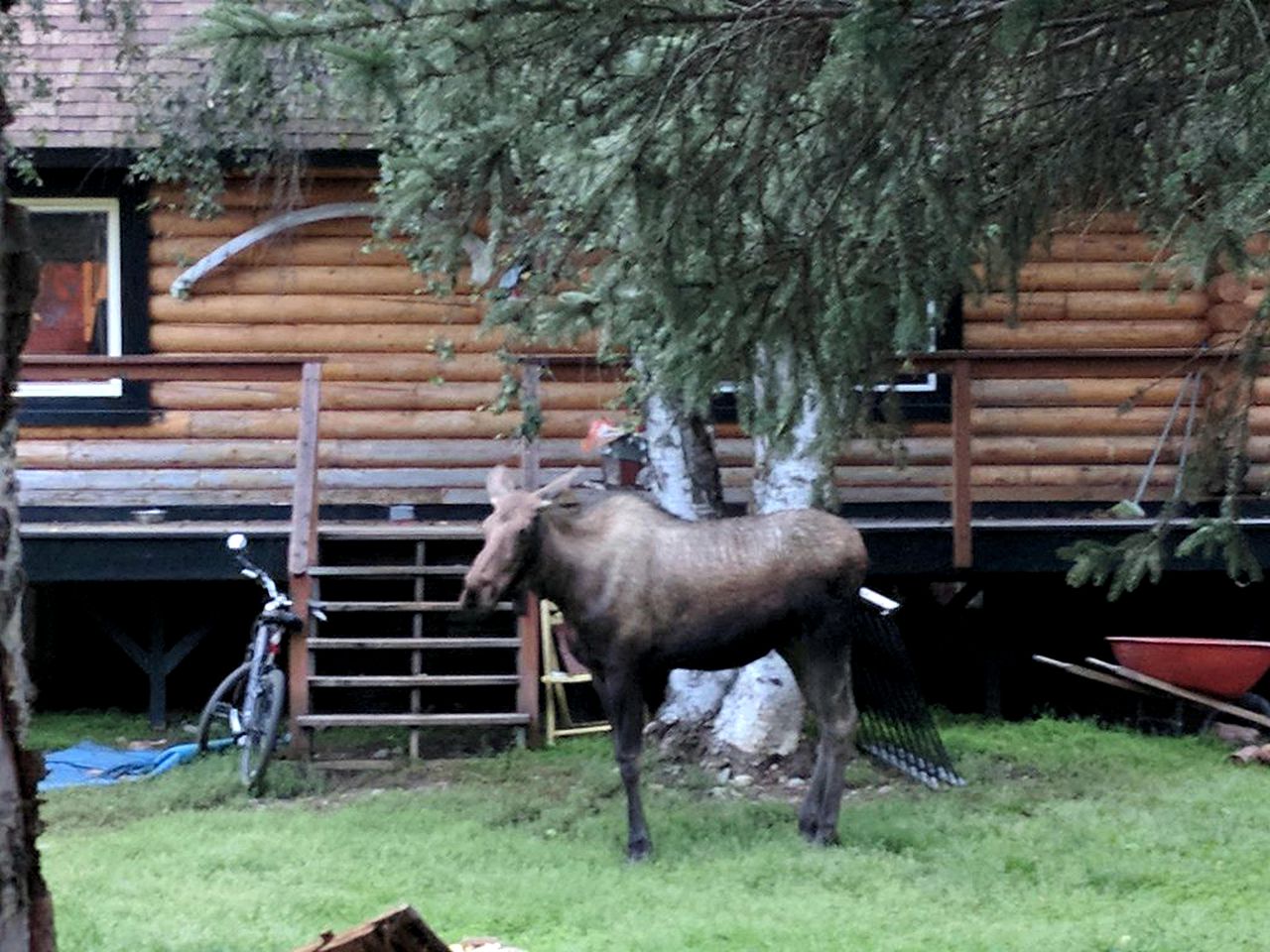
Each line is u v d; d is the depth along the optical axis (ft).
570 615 26.04
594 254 21.16
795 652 26.89
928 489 39.93
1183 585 39.75
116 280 40.19
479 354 40.68
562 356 35.35
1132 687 35.37
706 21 17.30
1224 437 20.92
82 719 39.70
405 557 36.42
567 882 24.27
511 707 38.09
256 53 16.05
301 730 33.19
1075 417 39.93
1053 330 40.04
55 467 40.22
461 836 27.53
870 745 32.99
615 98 17.48
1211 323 39.68
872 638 31.53
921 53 16.63
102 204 40.04
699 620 25.79
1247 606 39.52
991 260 19.17
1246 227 15.81
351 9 16.17
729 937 20.67
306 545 33.58
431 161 17.62
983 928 21.03
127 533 36.14
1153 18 17.92
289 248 40.45
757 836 27.20
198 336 40.42
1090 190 19.72
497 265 20.31
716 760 32.45
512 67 17.01
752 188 17.70
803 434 28.14
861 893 23.57
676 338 17.98
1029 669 40.27
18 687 8.97
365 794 31.45
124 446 40.32
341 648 33.37
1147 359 34.58
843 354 18.21
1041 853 25.59
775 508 32.24
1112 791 30.25
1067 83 18.75
